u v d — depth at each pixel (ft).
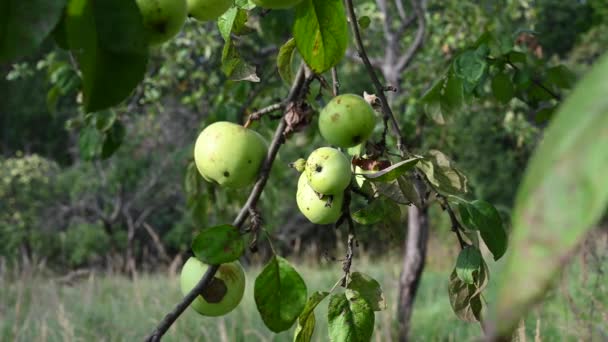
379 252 19.88
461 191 3.24
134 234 25.82
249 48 8.00
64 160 40.93
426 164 3.22
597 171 0.93
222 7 2.84
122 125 5.56
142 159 24.03
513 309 0.93
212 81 9.84
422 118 9.04
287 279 2.98
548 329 6.61
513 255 0.96
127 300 11.77
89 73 2.17
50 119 40.55
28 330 9.11
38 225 24.53
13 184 24.68
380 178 3.01
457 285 3.29
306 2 2.69
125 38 2.08
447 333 9.05
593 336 5.50
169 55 10.02
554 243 0.93
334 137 3.14
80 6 2.10
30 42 1.84
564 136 0.97
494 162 23.20
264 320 2.99
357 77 13.48
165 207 27.12
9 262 22.79
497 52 4.31
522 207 0.97
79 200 25.73
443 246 19.54
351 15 3.19
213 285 3.17
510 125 10.57
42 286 12.37
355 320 3.15
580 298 6.51
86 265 24.58
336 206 3.19
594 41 19.42
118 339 9.33
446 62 9.43
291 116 3.13
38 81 39.73
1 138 41.19
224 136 3.13
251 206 3.04
